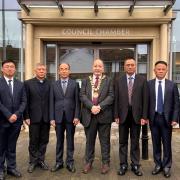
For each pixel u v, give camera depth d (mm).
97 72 3371
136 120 3273
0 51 5914
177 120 3260
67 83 3445
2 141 3262
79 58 6090
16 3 5887
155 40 5742
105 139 3393
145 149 3863
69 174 3348
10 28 5883
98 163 3740
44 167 3484
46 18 5559
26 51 5680
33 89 3416
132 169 3416
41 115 3428
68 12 5551
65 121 3428
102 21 5555
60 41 5992
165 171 3285
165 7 5344
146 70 6004
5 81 3229
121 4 5207
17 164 3689
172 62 5867
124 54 6062
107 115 3361
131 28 5727
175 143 4785
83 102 3336
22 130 5539
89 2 5250
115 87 3354
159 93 3287
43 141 3512
